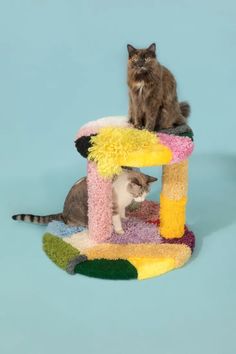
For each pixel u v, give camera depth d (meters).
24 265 2.54
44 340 2.18
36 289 2.41
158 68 2.59
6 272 2.50
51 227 2.73
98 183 2.53
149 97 2.61
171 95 2.66
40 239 2.71
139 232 2.70
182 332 2.22
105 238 2.63
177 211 2.61
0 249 2.64
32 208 2.97
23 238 2.72
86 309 2.32
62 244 2.60
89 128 2.62
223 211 2.96
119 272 2.45
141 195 2.62
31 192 3.10
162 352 2.13
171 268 2.51
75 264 2.48
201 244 2.68
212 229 2.80
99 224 2.60
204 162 3.42
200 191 3.14
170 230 2.64
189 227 2.81
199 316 2.29
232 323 2.25
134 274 2.45
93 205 2.58
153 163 2.41
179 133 2.65
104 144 2.44
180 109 2.85
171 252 2.54
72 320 2.27
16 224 2.82
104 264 2.48
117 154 2.41
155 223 2.79
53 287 2.43
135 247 2.58
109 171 2.44
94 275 2.46
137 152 2.41
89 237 2.65
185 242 2.62
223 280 2.46
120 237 2.66
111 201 2.60
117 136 2.45
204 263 2.56
